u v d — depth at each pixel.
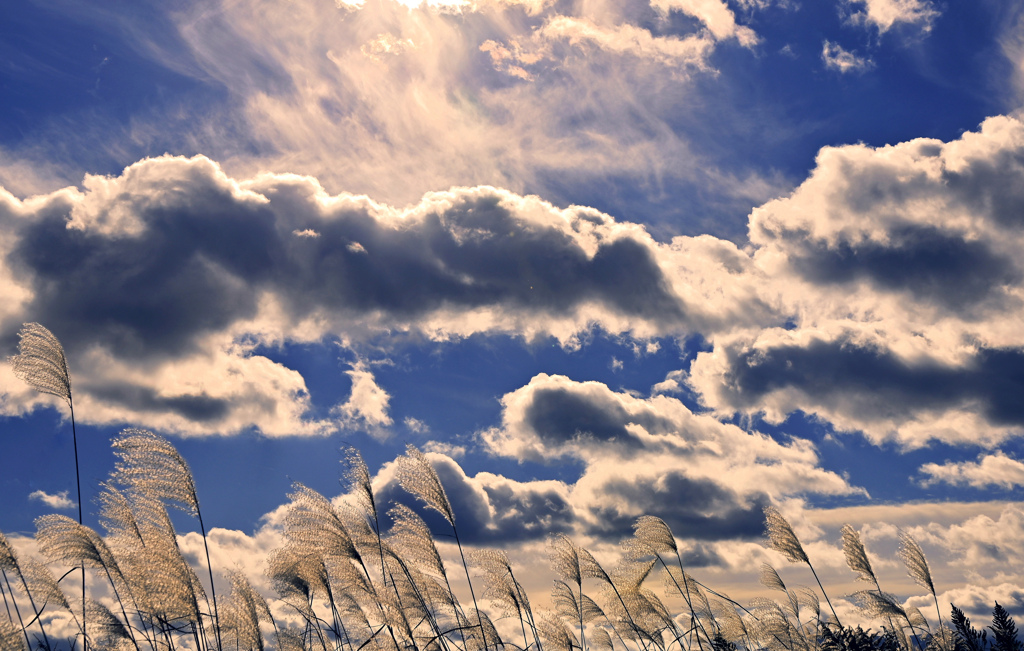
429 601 6.92
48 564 6.10
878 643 6.64
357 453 6.54
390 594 6.31
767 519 8.07
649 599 8.46
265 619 6.93
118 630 5.99
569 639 8.45
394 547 6.64
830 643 6.82
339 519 6.28
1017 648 6.19
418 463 6.83
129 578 6.12
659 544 8.59
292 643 6.74
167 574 5.87
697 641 8.36
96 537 6.16
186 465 6.09
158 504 6.02
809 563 7.82
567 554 8.73
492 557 8.28
